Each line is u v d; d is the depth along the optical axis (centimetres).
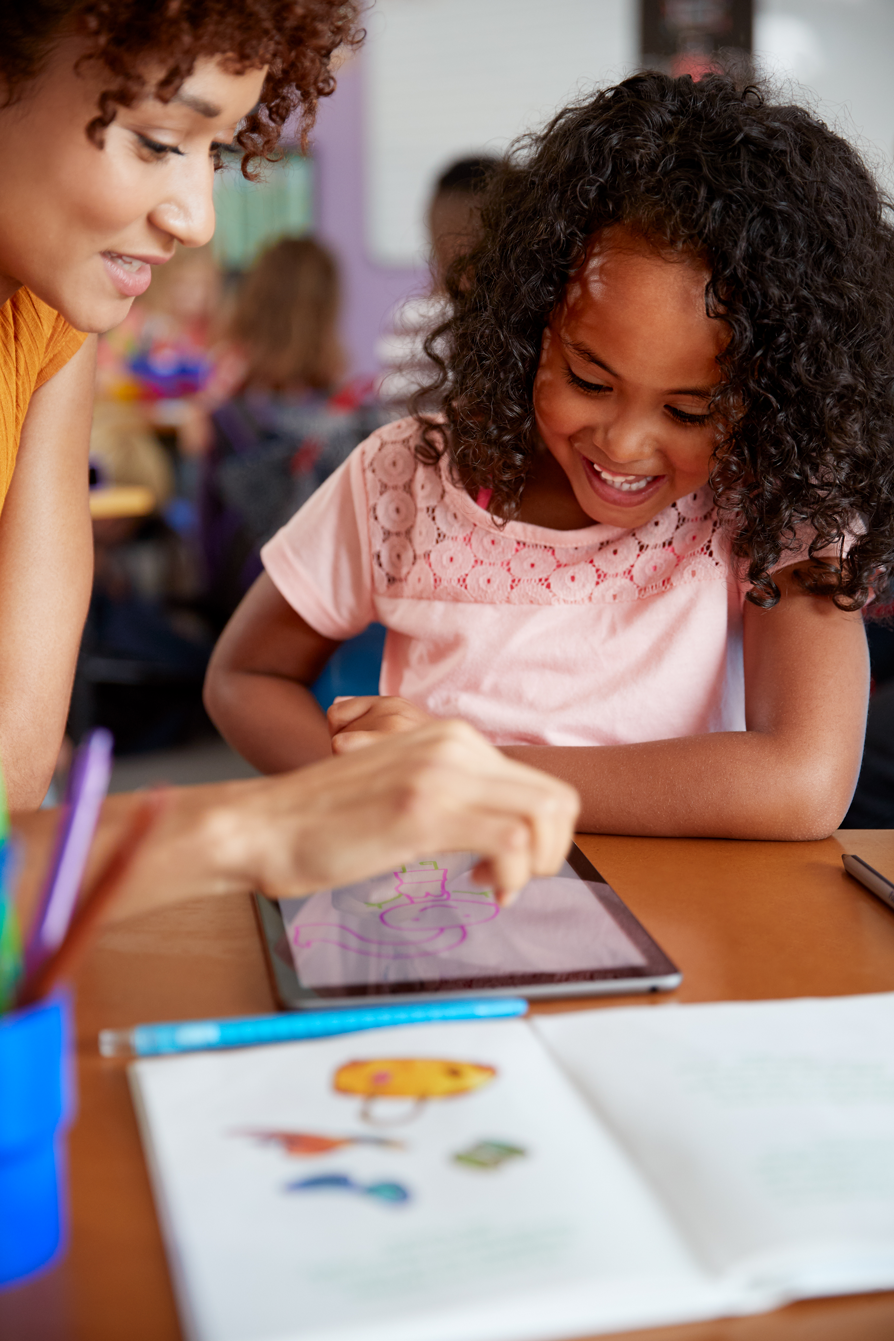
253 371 319
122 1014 60
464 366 107
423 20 551
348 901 72
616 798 90
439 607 114
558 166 97
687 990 63
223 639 125
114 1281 42
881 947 68
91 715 304
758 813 88
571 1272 40
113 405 423
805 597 102
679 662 108
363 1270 40
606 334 90
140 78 64
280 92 83
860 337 97
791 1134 48
